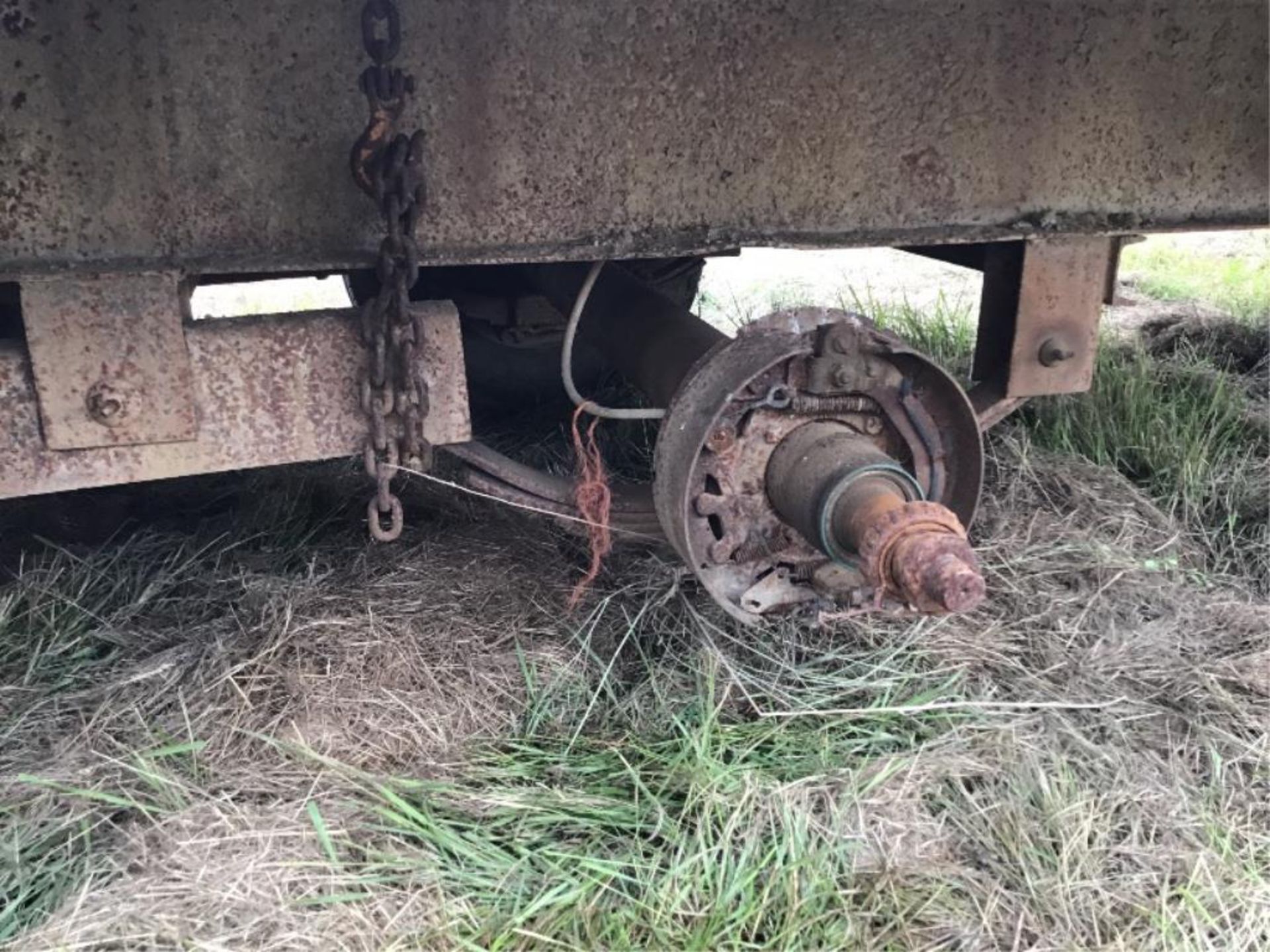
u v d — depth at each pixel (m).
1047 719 1.50
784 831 1.26
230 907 1.14
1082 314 1.57
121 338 1.22
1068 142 1.48
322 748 1.41
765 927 1.19
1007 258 1.60
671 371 1.56
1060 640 1.70
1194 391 2.57
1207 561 2.03
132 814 1.30
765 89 1.35
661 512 1.39
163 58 1.16
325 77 1.22
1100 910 1.23
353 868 1.23
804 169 1.40
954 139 1.44
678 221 1.38
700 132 1.35
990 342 1.65
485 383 2.49
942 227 1.47
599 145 1.32
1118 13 1.43
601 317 1.81
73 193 1.17
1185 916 1.22
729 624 1.67
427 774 1.39
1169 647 1.69
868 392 1.35
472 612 1.66
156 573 1.80
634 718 1.51
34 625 1.67
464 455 1.50
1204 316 3.14
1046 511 2.06
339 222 1.27
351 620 1.59
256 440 1.31
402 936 1.14
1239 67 1.50
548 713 1.51
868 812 1.31
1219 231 1.58
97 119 1.16
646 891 1.21
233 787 1.33
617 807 1.34
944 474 1.41
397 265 1.21
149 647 1.61
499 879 1.23
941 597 1.08
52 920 1.13
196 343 1.26
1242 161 1.55
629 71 1.31
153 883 1.17
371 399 1.30
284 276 1.80
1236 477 2.21
